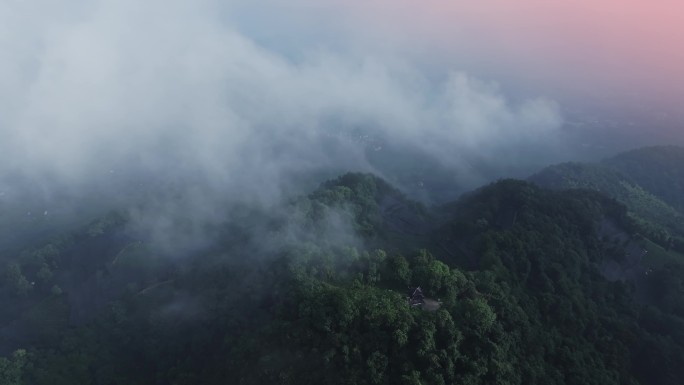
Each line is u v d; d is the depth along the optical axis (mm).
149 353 134000
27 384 126188
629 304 141000
